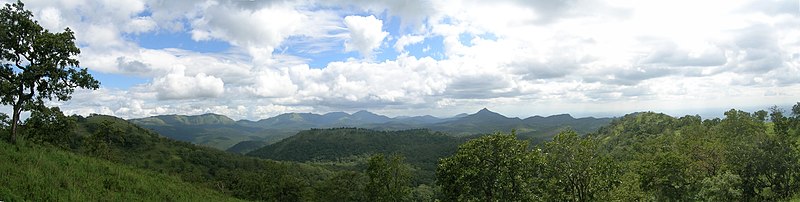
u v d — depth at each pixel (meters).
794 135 108.62
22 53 36.66
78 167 32.28
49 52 37.78
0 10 35.75
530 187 45.06
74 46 39.22
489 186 44.88
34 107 37.94
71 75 39.41
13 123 35.78
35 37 36.81
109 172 34.41
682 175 65.75
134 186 32.56
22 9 36.91
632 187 60.75
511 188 44.66
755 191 67.62
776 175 62.59
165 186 38.09
